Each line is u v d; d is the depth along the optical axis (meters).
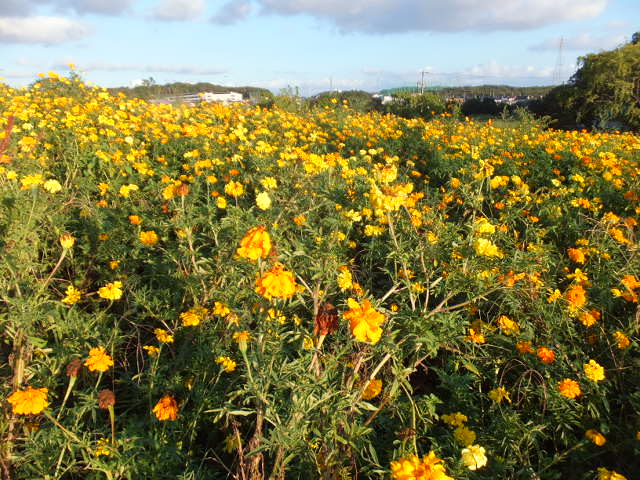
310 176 4.07
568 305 2.83
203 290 2.92
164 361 2.64
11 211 3.19
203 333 2.60
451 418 2.22
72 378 1.85
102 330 2.62
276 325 1.88
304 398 1.73
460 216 4.71
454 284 2.34
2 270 2.53
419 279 2.59
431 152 7.84
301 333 2.01
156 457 1.91
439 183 6.67
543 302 2.87
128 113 9.68
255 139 7.01
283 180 4.23
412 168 7.14
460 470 1.74
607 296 3.03
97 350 1.94
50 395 2.23
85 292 3.47
